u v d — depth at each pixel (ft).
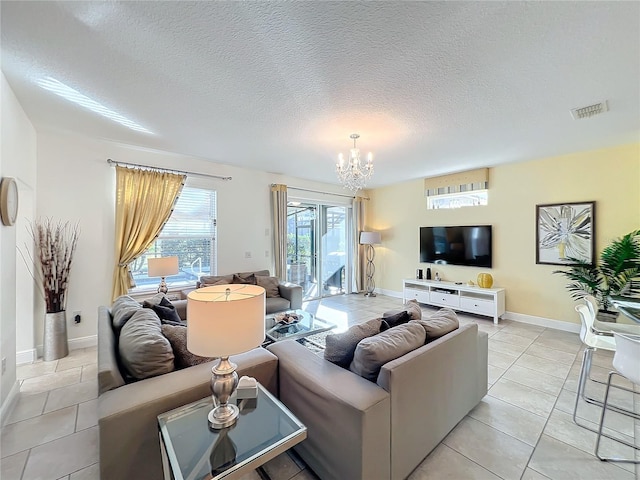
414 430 5.09
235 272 15.07
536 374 8.89
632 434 6.17
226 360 4.42
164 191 12.46
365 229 21.63
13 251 7.59
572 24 4.90
